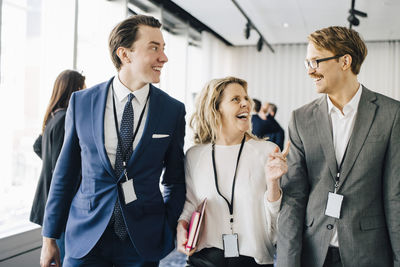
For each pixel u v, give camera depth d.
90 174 1.58
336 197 1.51
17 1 3.02
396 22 6.32
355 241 1.48
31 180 3.20
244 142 1.75
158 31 1.59
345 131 1.58
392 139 1.46
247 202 1.64
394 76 7.71
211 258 1.64
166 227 1.70
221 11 5.84
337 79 1.52
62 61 3.43
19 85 3.07
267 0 5.33
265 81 8.50
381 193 1.51
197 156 1.79
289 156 1.72
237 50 8.68
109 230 1.56
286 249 1.56
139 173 1.58
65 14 3.43
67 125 1.68
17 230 2.93
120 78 1.63
